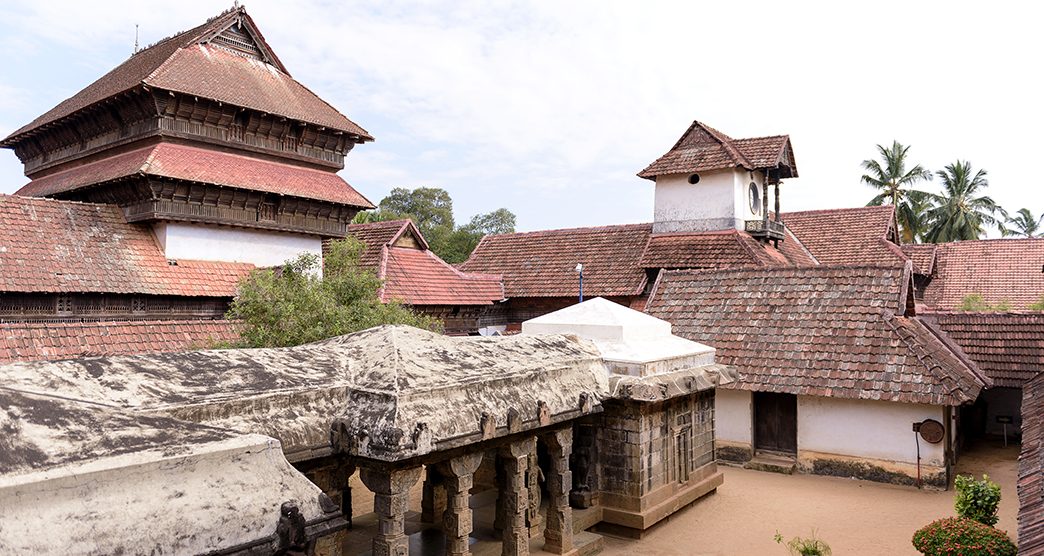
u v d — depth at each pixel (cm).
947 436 1564
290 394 766
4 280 1507
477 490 1323
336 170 2455
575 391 1084
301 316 1433
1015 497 1428
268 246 2142
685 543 1183
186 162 1906
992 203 5056
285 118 2170
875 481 1558
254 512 570
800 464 1655
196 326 1599
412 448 754
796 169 3016
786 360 1688
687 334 1897
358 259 1900
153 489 521
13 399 534
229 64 2203
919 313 2102
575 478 1249
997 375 1864
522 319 3180
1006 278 3662
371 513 1205
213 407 687
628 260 3017
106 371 689
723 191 2845
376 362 873
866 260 3172
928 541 935
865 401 1580
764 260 2633
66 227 1752
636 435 1198
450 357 949
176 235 1895
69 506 470
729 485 1545
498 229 6656
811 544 1030
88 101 2117
